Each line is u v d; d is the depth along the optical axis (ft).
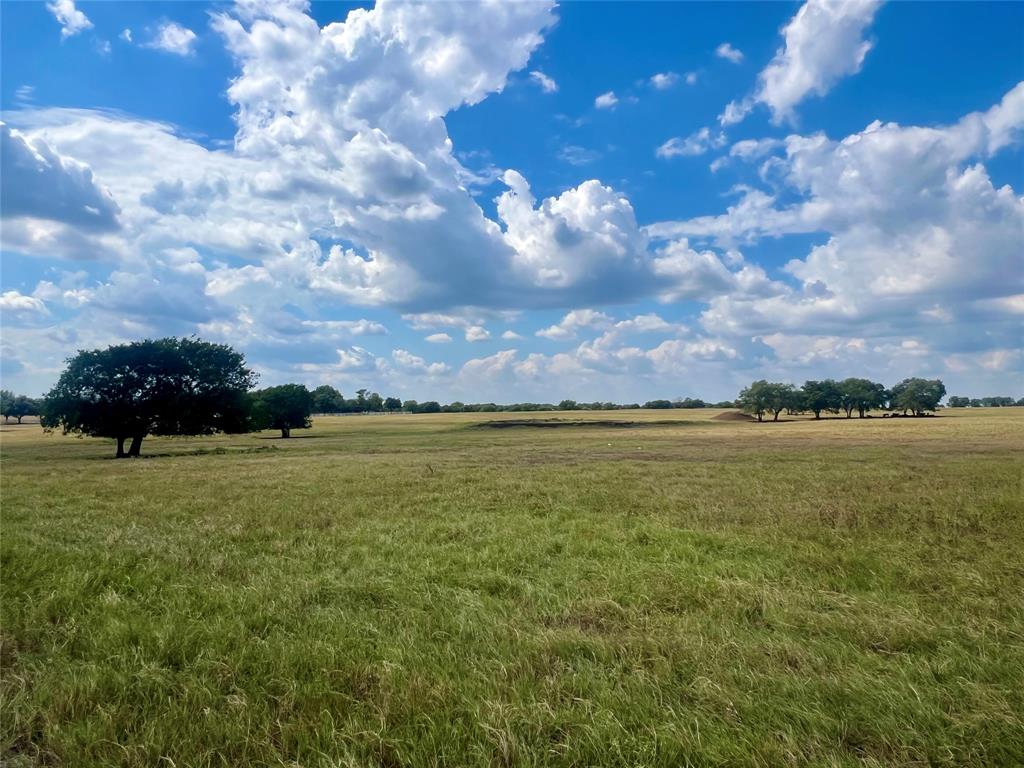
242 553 33.91
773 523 41.24
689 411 629.51
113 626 20.95
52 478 84.07
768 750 12.91
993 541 35.04
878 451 124.36
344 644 19.47
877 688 15.79
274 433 322.34
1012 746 13.05
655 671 17.06
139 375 158.61
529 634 20.11
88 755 13.35
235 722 14.48
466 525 41.96
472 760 13.10
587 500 54.34
